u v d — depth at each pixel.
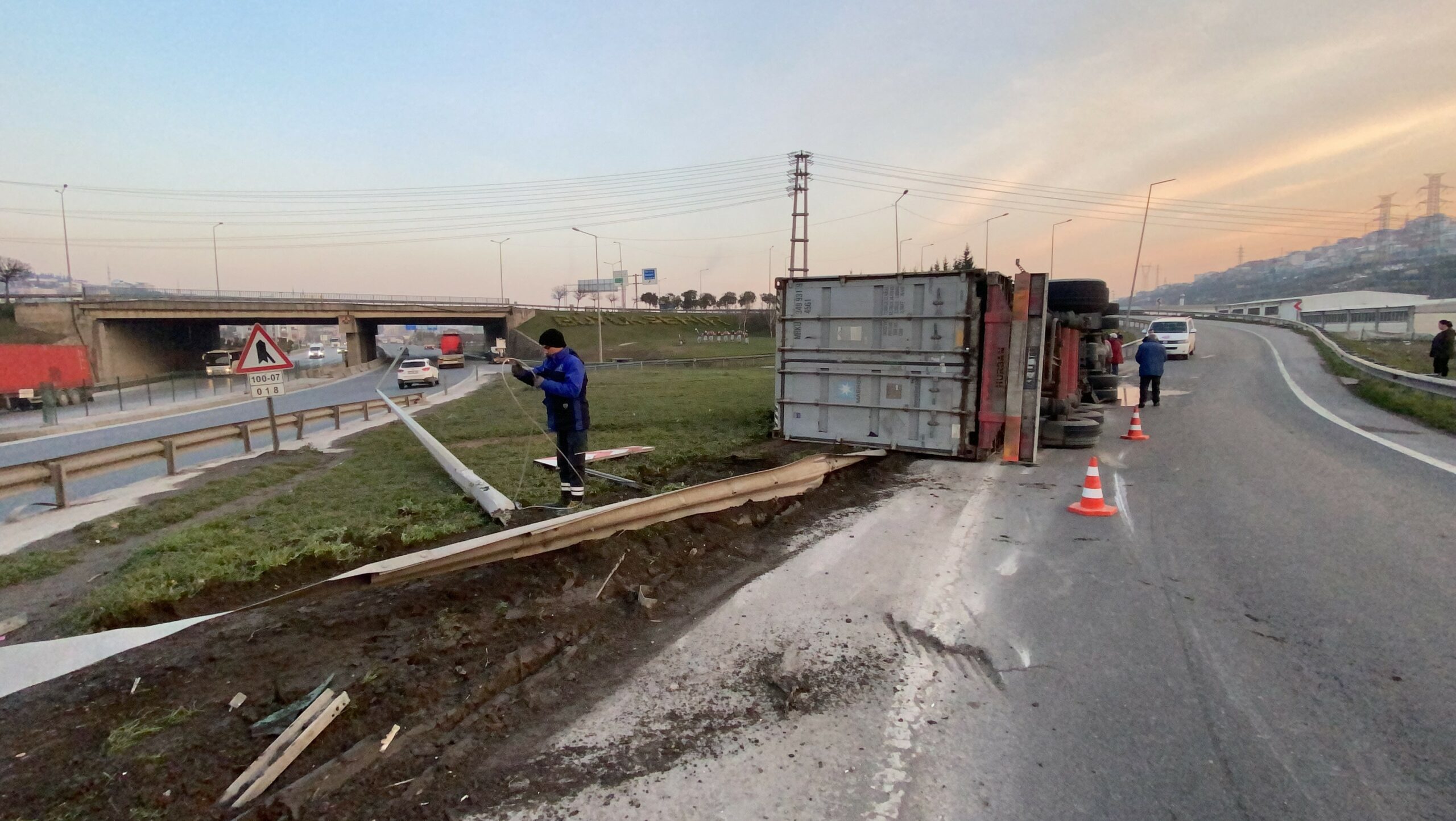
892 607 4.82
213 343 74.50
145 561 5.77
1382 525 6.37
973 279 9.52
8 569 5.82
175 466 10.29
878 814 2.80
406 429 15.51
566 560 5.27
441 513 7.25
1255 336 37.94
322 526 6.78
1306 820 2.73
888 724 3.45
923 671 3.96
